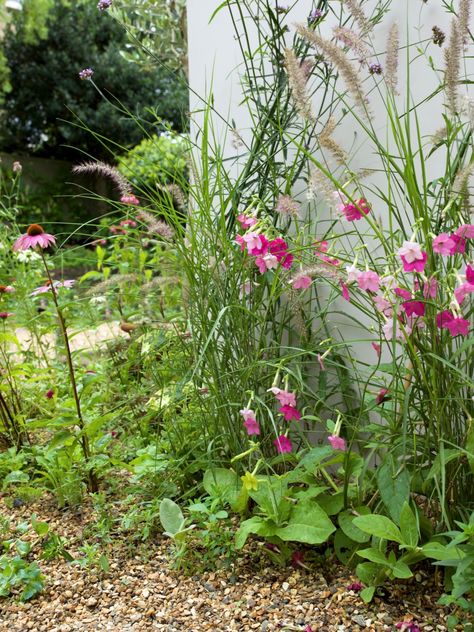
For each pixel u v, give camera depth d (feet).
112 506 8.08
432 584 6.20
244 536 6.40
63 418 8.14
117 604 6.42
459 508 6.15
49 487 8.87
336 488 6.83
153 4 14.37
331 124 6.45
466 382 5.81
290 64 6.32
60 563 7.13
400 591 6.15
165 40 14.55
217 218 7.69
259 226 7.48
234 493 7.09
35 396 10.36
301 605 6.14
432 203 7.68
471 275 5.64
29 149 44.04
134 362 9.39
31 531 7.80
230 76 9.93
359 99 6.19
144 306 10.82
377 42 8.16
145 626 6.07
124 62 40.73
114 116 40.75
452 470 6.10
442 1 7.48
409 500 6.24
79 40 42.60
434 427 6.10
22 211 38.50
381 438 7.07
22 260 11.84
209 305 7.37
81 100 42.75
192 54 10.53
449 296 5.89
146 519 7.30
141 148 27.55
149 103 40.78
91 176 40.65
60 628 6.12
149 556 7.12
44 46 43.27
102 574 6.89
